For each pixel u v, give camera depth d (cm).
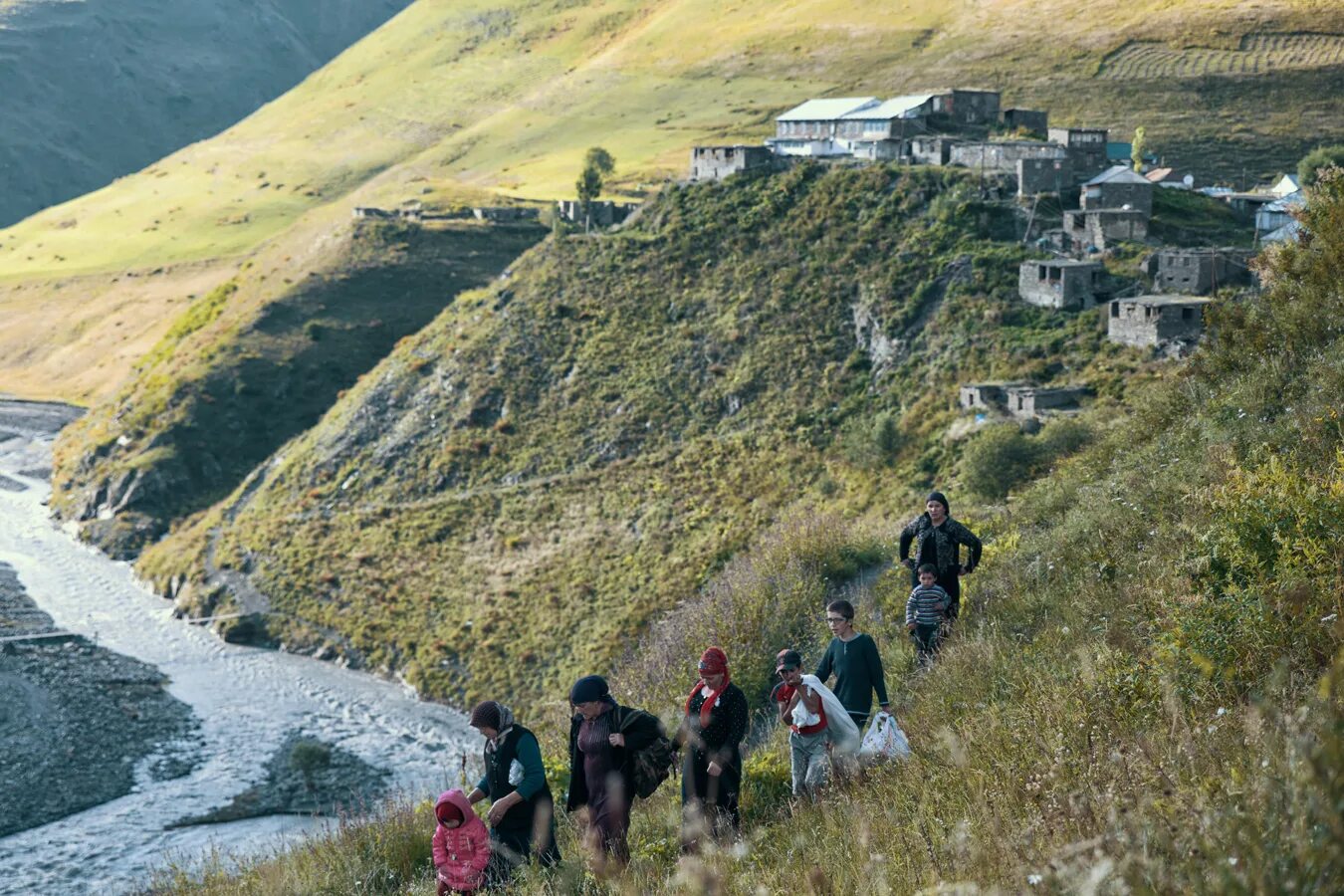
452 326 8488
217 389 9706
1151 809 445
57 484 10019
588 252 8175
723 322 7044
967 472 4250
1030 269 5956
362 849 1166
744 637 1859
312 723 5209
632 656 2259
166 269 17338
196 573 7325
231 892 1202
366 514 7112
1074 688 775
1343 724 335
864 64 18575
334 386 9906
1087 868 370
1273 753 438
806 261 7112
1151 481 1477
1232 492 953
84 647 6306
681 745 904
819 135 9012
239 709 5412
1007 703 892
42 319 16300
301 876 1139
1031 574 1452
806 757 966
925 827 570
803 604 1984
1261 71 14838
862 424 5578
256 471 8525
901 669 1380
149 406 9706
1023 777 635
